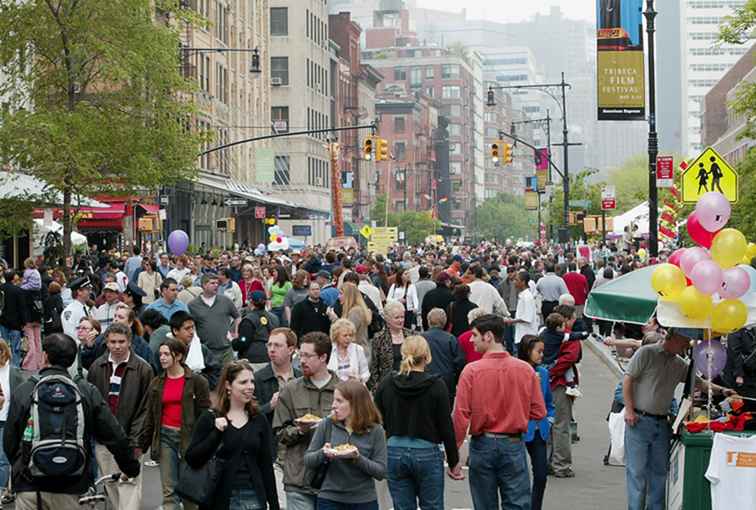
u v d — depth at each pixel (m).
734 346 24.02
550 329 29.89
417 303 48.06
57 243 75.12
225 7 159.62
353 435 18.61
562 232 120.81
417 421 20.19
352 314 32.72
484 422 20.92
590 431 36.84
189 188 126.81
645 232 117.38
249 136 177.50
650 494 23.36
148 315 31.09
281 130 187.38
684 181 44.31
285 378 22.33
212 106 149.88
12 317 44.72
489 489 21.06
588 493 27.58
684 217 90.75
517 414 20.92
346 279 38.97
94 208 88.56
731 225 70.62
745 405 23.72
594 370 54.53
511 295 56.91
